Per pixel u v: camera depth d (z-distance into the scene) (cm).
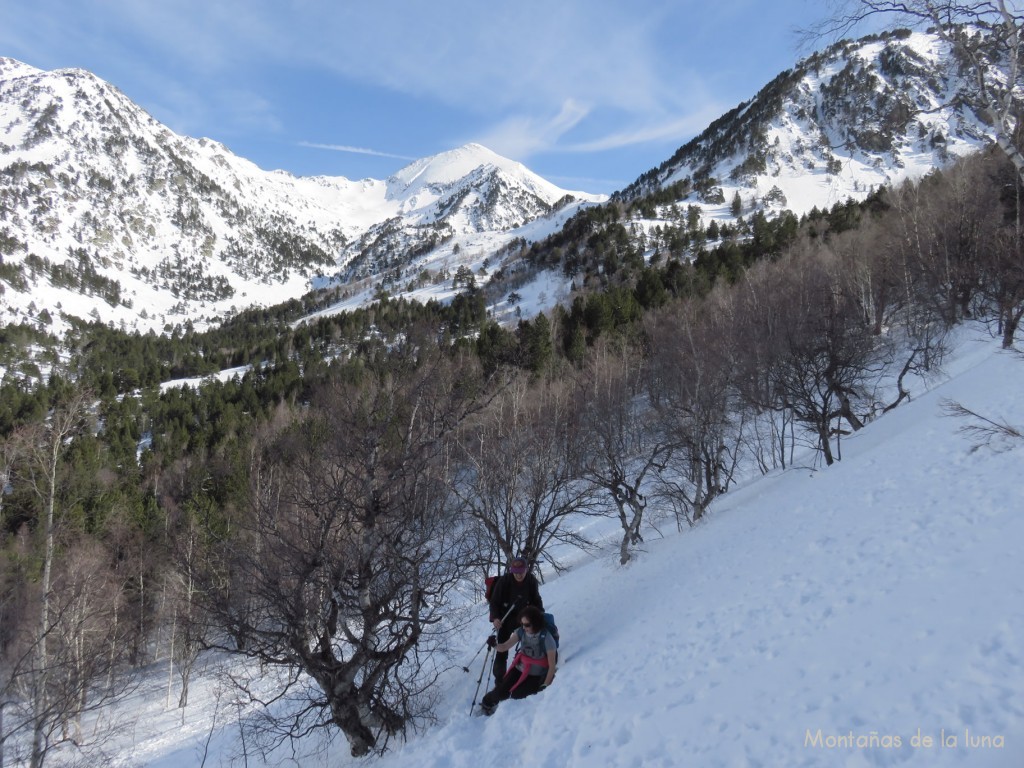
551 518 1820
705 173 17200
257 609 1204
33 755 1527
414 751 951
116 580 2581
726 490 2817
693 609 1029
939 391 2245
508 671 991
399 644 1240
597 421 2553
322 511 1213
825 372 2311
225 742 1780
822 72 18338
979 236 3256
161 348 14712
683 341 3266
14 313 19562
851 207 7894
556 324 5825
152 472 4325
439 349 1459
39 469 1889
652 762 591
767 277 4147
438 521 1466
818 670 623
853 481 1470
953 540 821
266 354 11669
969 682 499
